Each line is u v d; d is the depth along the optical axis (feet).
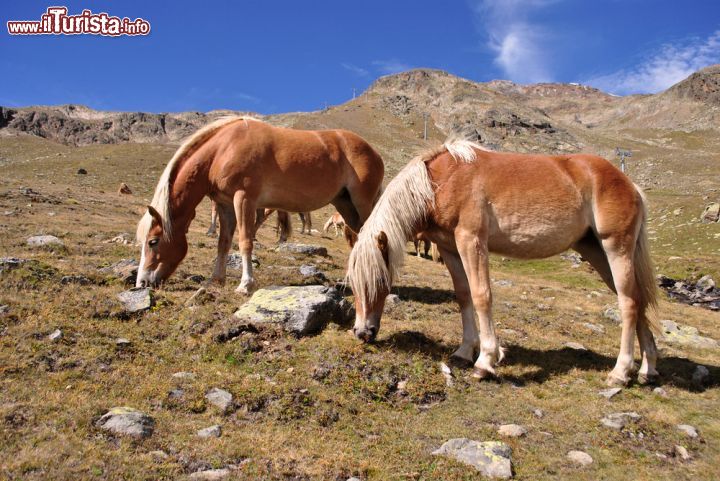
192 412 15.35
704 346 30.99
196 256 37.70
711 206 138.62
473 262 19.66
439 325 25.99
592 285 65.31
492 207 19.80
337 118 646.74
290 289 23.95
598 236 20.22
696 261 96.99
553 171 19.99
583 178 19.94
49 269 24.73
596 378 21.21
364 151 28.96
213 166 25.82
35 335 18.08
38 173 172.86
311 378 18.06
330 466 13.28
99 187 146.61
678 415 18.13
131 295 22.61
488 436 15.80
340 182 28.30
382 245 20.11
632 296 20.07
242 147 25.55
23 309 19.94
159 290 24.68
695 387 21.27
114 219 58.59
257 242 49.49
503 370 21.16
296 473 12.85
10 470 11.33
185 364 18.07
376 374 18.84
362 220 29.73
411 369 19.65
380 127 617.21
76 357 17.20
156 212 24.71
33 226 41.29
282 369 18.47
